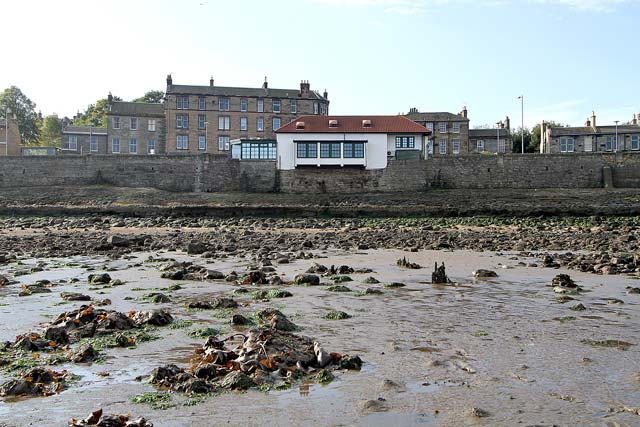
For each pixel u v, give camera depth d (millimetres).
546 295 15328
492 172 65688
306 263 22109
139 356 9578
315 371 8820
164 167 65750
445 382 8359
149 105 87062
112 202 56406
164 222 45312
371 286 16688
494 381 8391
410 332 11234
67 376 8539
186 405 7477
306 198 60281
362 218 50688
